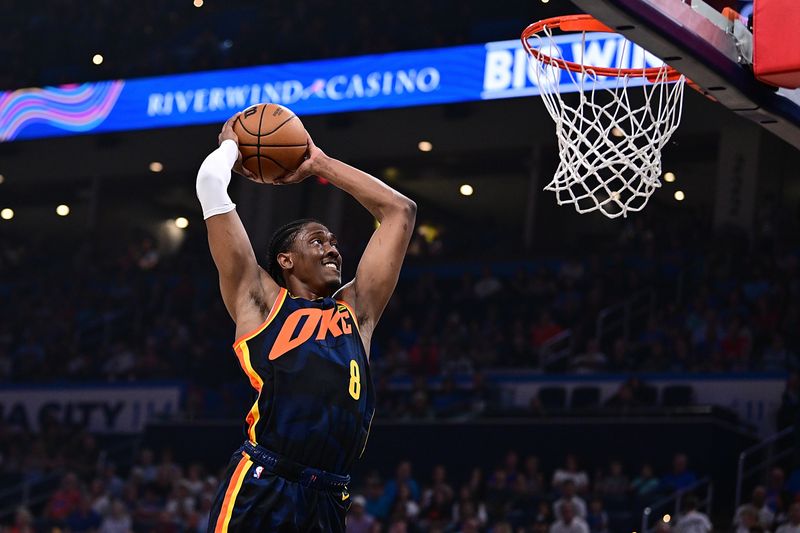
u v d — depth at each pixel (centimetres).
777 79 481
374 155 2358
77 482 1772
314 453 356
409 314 2205
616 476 1510
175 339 2250
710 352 1777
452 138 2270
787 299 1811
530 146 2238
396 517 1452
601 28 514
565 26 525
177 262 2520
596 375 1766
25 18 2562
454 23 2181
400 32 2222
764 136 2062
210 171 376
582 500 1430
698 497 1516
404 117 2288
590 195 525
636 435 1595
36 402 2178
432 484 1675
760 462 1612
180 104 2303
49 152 2645
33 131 2450
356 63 2138
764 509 1290
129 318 2394
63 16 2533
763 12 479
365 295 391
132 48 2503
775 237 1978
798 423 1520
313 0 2320
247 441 364
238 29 2455
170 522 1567
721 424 1573
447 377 1867
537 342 1972
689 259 2023
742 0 506
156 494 1706
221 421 1848
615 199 522
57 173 2656
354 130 2338
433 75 2058
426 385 1869
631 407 1652
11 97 2488
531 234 2303
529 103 2172
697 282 1952
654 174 523
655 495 1473
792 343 1745
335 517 364
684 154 2258
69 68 2472
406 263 2348
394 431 1722
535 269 2222
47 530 1662
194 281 2464
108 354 2295
